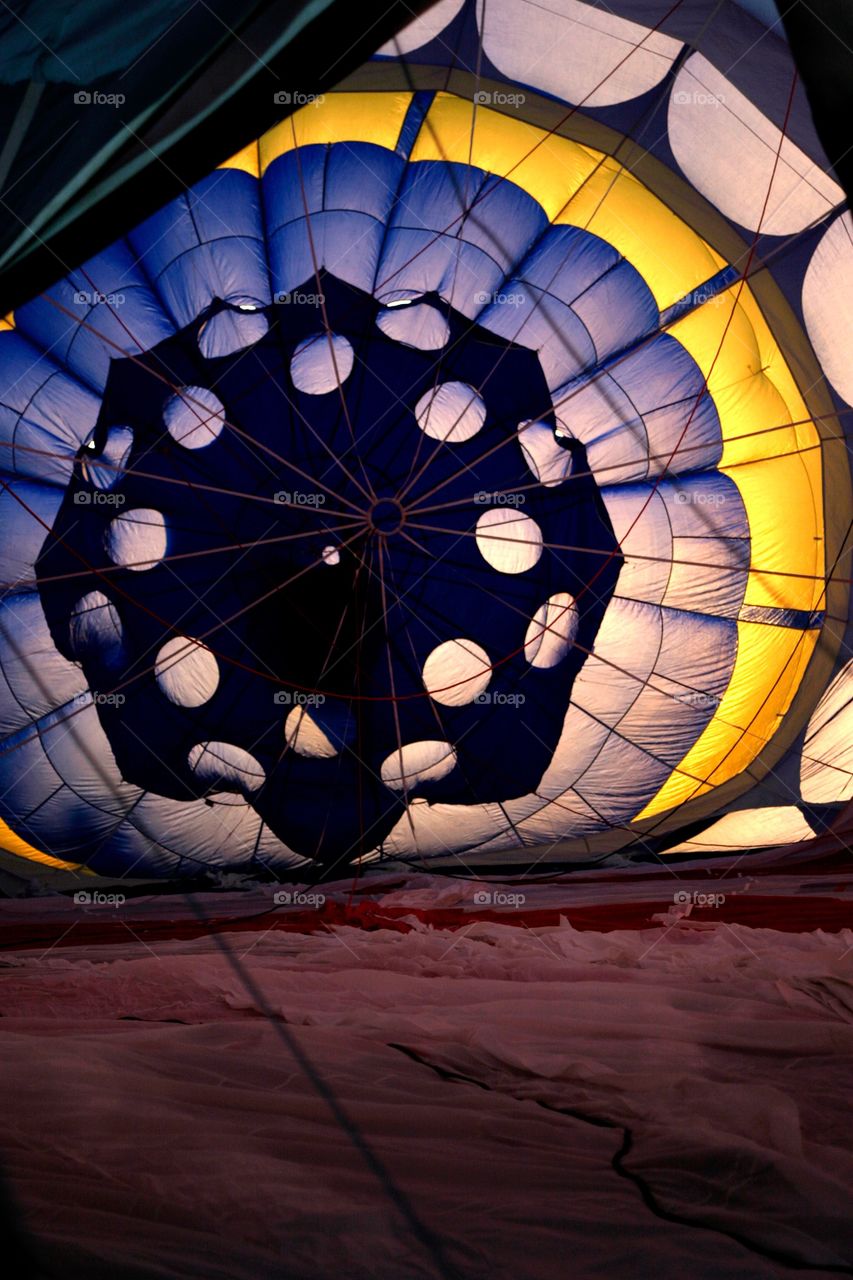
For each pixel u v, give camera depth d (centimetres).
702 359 995
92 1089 293
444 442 1055
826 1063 337
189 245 1005
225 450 1047
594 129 923
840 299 902
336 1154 256
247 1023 373
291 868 1025
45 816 996
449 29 857
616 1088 305
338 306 1038
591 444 1047
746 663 1030
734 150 873
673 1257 202
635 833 1007
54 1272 192
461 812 1053
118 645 1036
